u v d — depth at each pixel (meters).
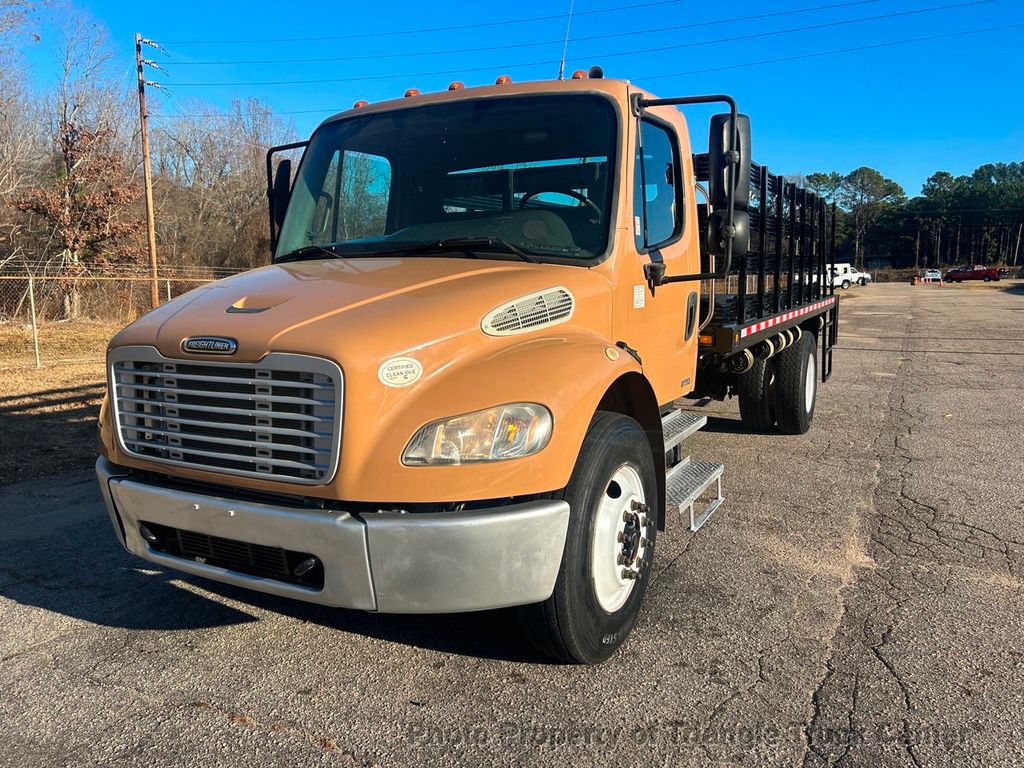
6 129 26.95
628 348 3.68
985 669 3.16
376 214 4.09
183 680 3.12
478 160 3.89
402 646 3.40
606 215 3.64
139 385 3.01
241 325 2.80
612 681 3.08
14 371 12.38
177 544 3.06
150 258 27.17
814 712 2.86
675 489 4.10
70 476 6.41
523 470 2.62
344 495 2.58
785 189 6.86
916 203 120.44
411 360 2.67
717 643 3.40
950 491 5.72
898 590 3.96
